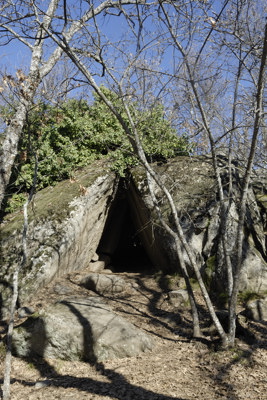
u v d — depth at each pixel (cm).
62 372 652
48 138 1168
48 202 1052
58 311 738
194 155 1192
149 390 578
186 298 908
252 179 1134
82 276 1030
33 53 948
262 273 920
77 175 1160
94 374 638
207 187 1062
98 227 1194
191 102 803
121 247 1443
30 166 1159
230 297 710
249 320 806
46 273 926
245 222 993
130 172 1173
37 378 641
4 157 864
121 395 565
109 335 698
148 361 678
